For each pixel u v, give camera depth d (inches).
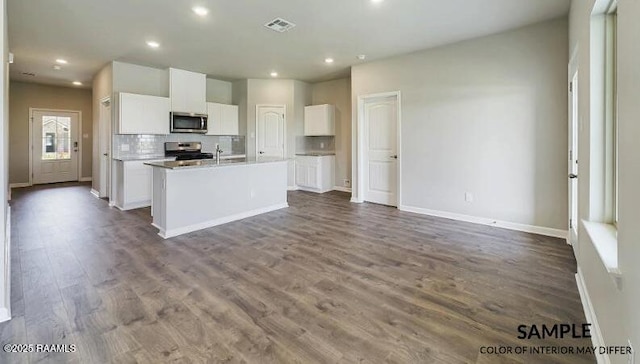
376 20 147.1
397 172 209.6
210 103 264.1
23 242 139.0
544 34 147.9
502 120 162.2
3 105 81.6
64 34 165.8
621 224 53.9
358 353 67.6
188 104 243.9
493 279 103.0
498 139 164.1
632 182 48.8
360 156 230.4
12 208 207.9
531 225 156.3
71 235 149.6
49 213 194.7
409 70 197.8
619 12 56.5
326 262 117.8
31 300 89.0
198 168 157.3
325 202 233.9
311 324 78.3
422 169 194.5
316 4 131.7
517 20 146.5
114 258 120.9
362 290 95.9
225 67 235.8
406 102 199.9
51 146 320.8
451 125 180.2
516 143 158.7
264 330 75.6
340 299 90.5
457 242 140.7
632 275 48.1
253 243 139.6
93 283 99.7
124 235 150.2
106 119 237.5
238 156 260.7
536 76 151.3
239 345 70.1
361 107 226.7
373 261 118.7
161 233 152.0
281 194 211.9
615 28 81.9
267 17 144.7
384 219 182.1
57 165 325.4
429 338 72.6
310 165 282.4
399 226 167.3
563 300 89.4
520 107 156.6
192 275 106.2
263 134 284.0
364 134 229.9
